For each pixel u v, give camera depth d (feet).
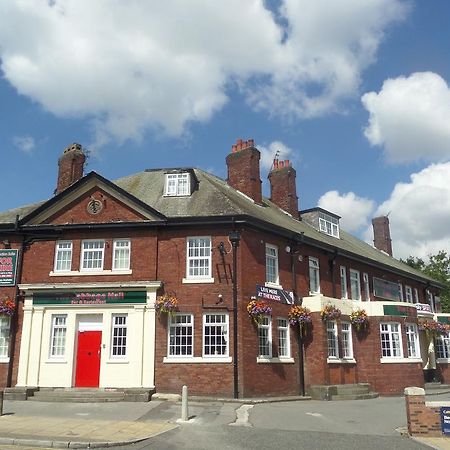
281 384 69.41
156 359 65.31
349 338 80.23
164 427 43.47
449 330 102.73
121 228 70.44
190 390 63.98
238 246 68.74
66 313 68.08
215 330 66.49
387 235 138.51
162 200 75.25
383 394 77.46
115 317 67.56
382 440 39.63
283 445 37.17
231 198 73.77
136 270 68.64
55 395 61.77
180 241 69.51
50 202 71.87
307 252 82.58
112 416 49.62
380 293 101.86
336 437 40.45
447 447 37.19
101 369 65.46
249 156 86.69
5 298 69.82
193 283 67.67
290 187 98.43
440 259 176.04
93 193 72.33
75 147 85.30
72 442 36.50
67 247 71.61
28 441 37.06
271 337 70.03
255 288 69.10
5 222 73.92
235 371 64.13
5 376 66.90
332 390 69.77
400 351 81.10
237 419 48.34
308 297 76.69
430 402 42.06
